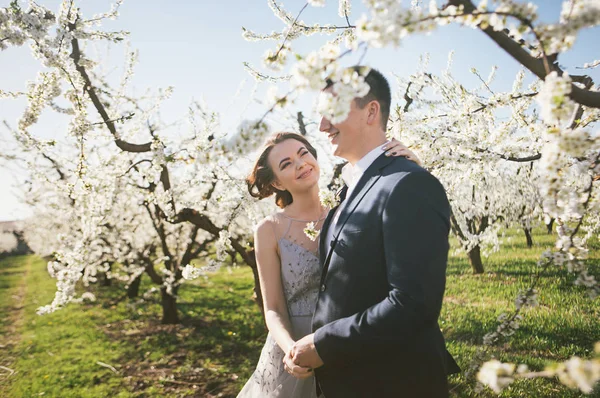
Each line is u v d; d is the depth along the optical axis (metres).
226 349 6.11
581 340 4.02
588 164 1.24
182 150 2.50
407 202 1.28
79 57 3.28
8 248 33.88
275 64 1.18
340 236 1.45
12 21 2.60
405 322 1.20
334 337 1.31
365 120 1.54
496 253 10.44
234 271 15.33
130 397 4.69
